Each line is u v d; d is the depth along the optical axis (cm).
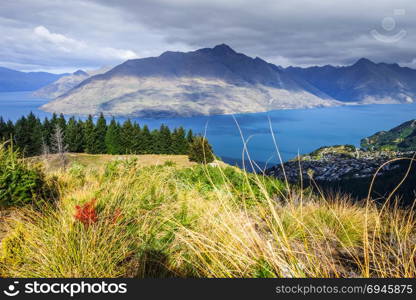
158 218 374
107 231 314
